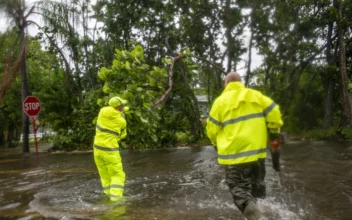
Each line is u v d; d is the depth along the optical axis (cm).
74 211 595
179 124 1753
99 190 762
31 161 1423
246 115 462
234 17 1466
